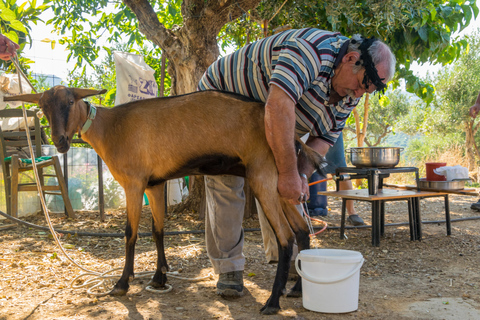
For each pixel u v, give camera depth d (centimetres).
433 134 2030
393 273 335
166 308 256
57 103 261
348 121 1548
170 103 272
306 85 235
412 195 434
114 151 274
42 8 506
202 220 555
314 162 255
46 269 337
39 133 597
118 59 620
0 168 571
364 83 243
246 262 365
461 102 1778
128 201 275
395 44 702
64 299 270
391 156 449
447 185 465
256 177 251
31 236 456
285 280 254
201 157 263
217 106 261
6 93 564
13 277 314
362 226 516
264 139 250
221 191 279
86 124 272
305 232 280
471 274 330
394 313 248
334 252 265
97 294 277
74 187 643
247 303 268
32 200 604
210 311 252
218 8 553
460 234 480
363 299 274
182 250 404
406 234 485
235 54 279
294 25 635
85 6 720
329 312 246
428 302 267
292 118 229
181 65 583
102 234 468
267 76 261
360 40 244
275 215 252
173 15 742
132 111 278
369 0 593
